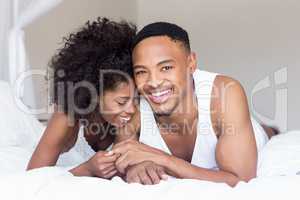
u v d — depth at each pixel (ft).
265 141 4.60
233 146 2.78
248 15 9.62
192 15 10.19
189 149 3.24
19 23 5.52
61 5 7.05
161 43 2.78
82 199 2.00
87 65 3.13
